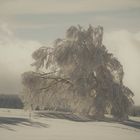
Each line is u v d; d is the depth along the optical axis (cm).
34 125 3083
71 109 4159
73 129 3089
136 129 3516
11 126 2895
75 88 4103
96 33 4188
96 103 4019
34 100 4203
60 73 4181
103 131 3130
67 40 4200
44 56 4222
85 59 4081
